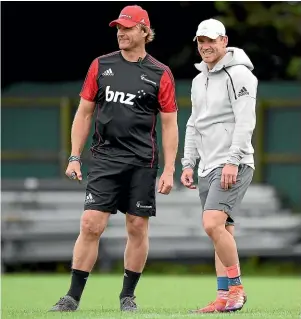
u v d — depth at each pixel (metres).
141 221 32.25
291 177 72.00
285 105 72.19
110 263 66.75
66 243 67.81
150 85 31.67
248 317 28.56
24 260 67.50
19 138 73.31
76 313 30.75
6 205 68.00
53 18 79.50
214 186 31.14
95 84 31.97
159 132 68.06
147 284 51.88
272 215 68.56
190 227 67.88
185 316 28.95
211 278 58.12
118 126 31.64
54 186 69.00
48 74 79.94
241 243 67.56
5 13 78.94
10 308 35.31
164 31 79.12
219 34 31.00
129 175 31.94
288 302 39.47
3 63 79.25
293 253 67.56
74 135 32.38
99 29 79.75
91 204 31.84
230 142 31.23
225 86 31.14
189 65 79.19
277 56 80.19
